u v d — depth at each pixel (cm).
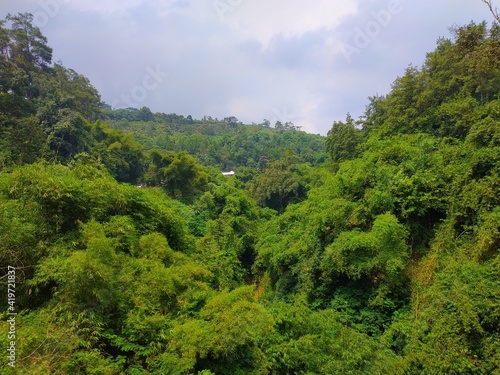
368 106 3334
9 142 2298
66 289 670
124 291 744
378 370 726
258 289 2202
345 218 1455
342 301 1255
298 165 4972
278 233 2309
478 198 1116
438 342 722
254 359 743
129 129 8731
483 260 978
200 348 654
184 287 866
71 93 4850
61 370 512
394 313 1123
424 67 2284
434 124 2031
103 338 670
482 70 1628
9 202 759
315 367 757
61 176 898
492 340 677
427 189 1372
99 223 845
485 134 1290
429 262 1199
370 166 1571
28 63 4025
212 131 11544
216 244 2191
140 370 628
